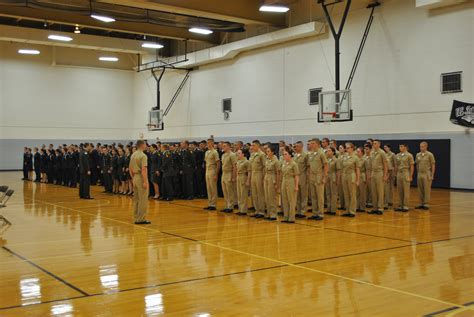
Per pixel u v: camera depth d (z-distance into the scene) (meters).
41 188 18.61
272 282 5.61
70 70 29.27
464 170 15.74
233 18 18.86
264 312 4.57
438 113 16.28
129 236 8.56
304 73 20.48
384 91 17.80
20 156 27.86
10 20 24.25
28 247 7.63
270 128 22.19
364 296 5.06
